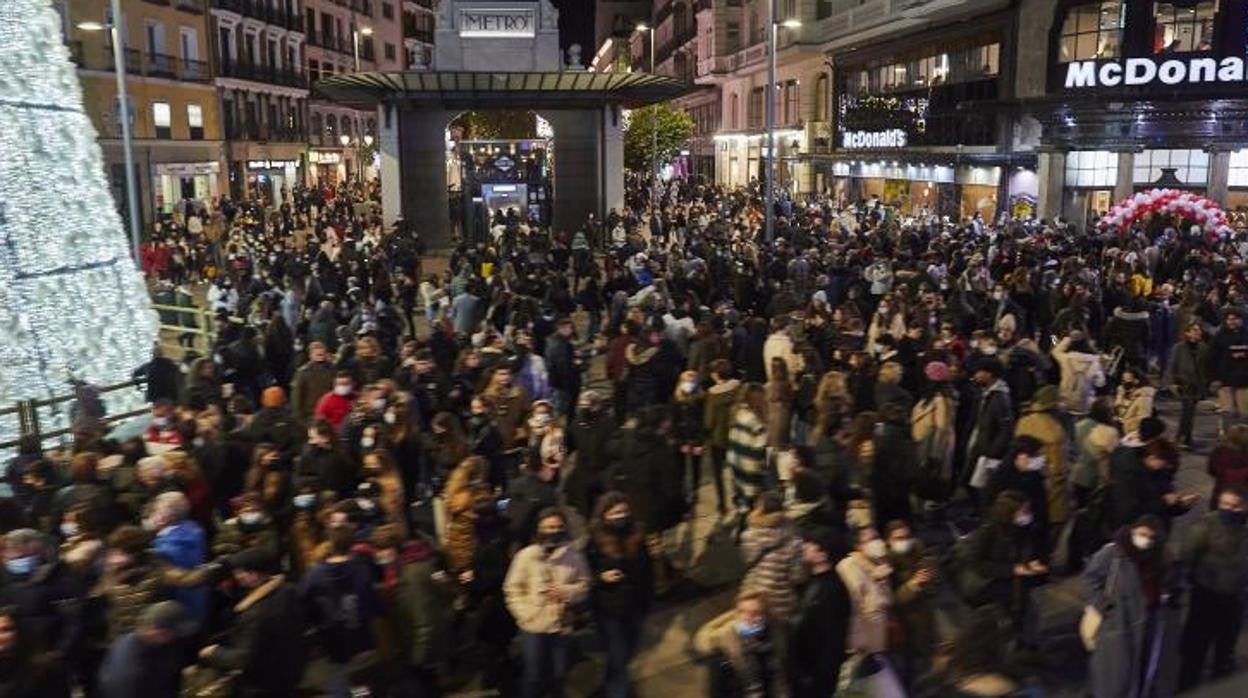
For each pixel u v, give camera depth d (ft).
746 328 45.62
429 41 327.67
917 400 37.78
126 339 46.50
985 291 54.49
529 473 26.03
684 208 132.77
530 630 22.06
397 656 21.27
